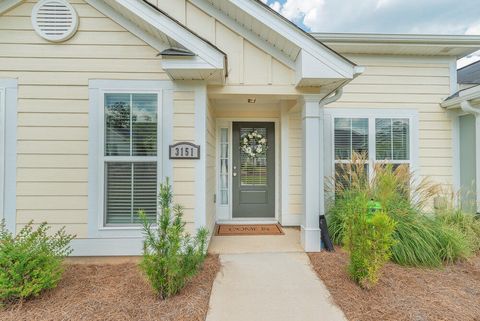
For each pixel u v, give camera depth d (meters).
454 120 5.22
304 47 3.36
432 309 2.38
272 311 2.38
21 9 3.42
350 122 5.15
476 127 4.69
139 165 3.54
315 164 3.76
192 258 2.63
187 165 3.54
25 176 3.41
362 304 2.46
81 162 3.46
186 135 3.56
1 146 3.39
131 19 3.45
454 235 3.49
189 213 3.53
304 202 3.83
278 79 3.72
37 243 2.74
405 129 5.20
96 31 3.48
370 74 5.18
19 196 3.40
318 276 3.00
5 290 2.28
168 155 3.53
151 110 3.55
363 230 2.73
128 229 3.47
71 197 3.44
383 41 4.86
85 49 3.48
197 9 3.74
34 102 3.43
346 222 3.13
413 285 2.79
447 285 2.81
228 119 5.53
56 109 3.45
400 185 4.14
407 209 3.69
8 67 3.41
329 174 5.07
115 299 2.47
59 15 3.45
